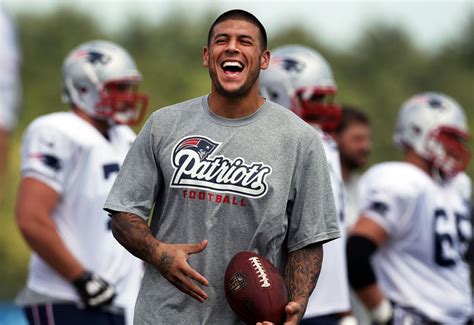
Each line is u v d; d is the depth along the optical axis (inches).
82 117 565.3
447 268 608.1
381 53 2279.8
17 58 274.5
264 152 366.6
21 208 536.7
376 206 593.6
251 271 354.9
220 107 371.6
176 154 368.5
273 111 374.0
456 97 2287.2
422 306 602.2
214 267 363.9
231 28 366.6
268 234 363.6
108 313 550.0
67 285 542.9
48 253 533.6
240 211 362.6
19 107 274.1
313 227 367.9
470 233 632.4
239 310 356.8
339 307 527.2
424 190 604.1
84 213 549.0
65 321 542.6
